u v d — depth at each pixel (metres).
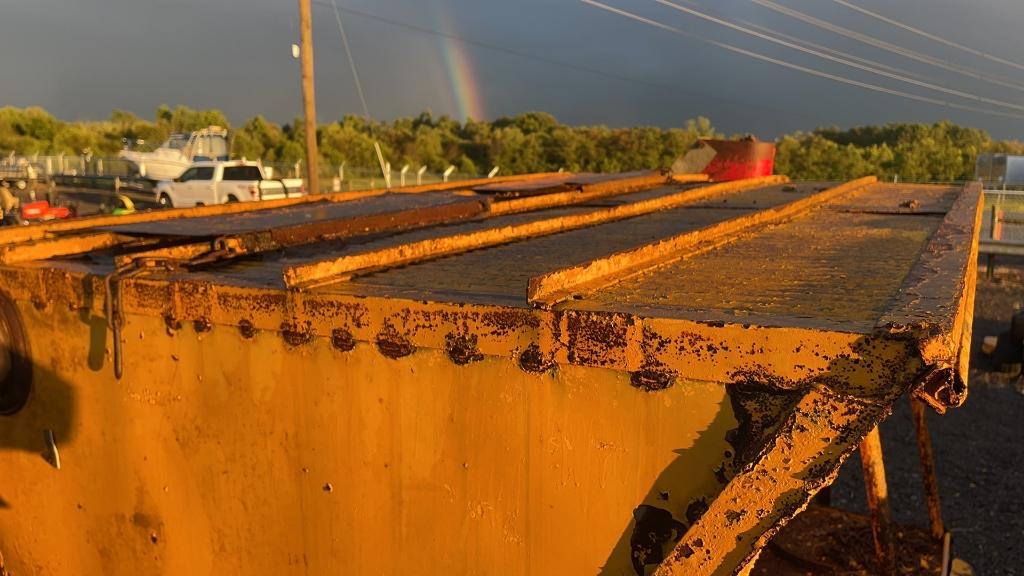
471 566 1.60
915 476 6.06
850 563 3.16
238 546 1.93
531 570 1.53
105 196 24.14
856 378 1.16
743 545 1.21
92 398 2.09
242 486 1.89
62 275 2.08
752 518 1.20
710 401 1.29
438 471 1.60
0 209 13.36
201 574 2.02
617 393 1.38
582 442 1.43
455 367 1.55
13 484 2.32
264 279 1.98
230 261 2.52
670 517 1.36
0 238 2.87
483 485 1.55
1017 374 8.82
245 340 1.82
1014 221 16.58
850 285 1.77
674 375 1.32
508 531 1.54
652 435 1.36
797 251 2.50
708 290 1.69
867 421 1.14
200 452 1.94
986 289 14.84
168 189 21.08
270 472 1.84
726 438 1.28
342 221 3.23
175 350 1.93
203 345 1.88
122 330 2.01
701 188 5.61
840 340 1.17
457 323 1.53
